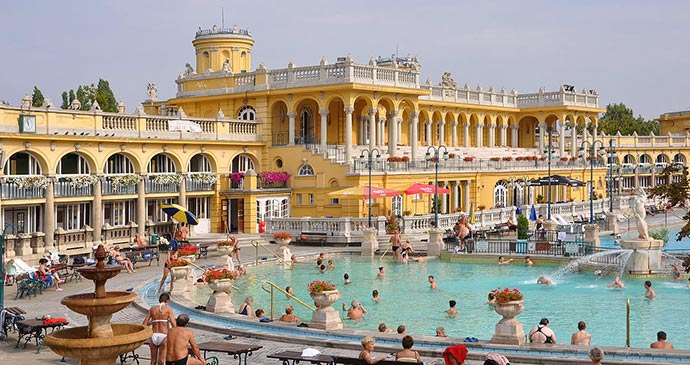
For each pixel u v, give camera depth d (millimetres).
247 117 57375
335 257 42688
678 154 101812
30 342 21047
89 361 11805
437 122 70938
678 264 35375
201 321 23656
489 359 15352
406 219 47906
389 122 57500
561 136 77312
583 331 20656
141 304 26391
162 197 48062
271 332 21844
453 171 59125
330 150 55312
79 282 32375
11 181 39094
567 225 51219
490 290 31312
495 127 77500
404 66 63531
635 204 35594
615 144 94875
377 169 52875
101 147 44219
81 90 70562
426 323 24844
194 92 59812
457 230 43688
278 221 48125
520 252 40531
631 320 25188
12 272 30875
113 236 44344
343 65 53375
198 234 50375
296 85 55031
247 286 32594
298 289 31797
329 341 20406
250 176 51594
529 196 69062
